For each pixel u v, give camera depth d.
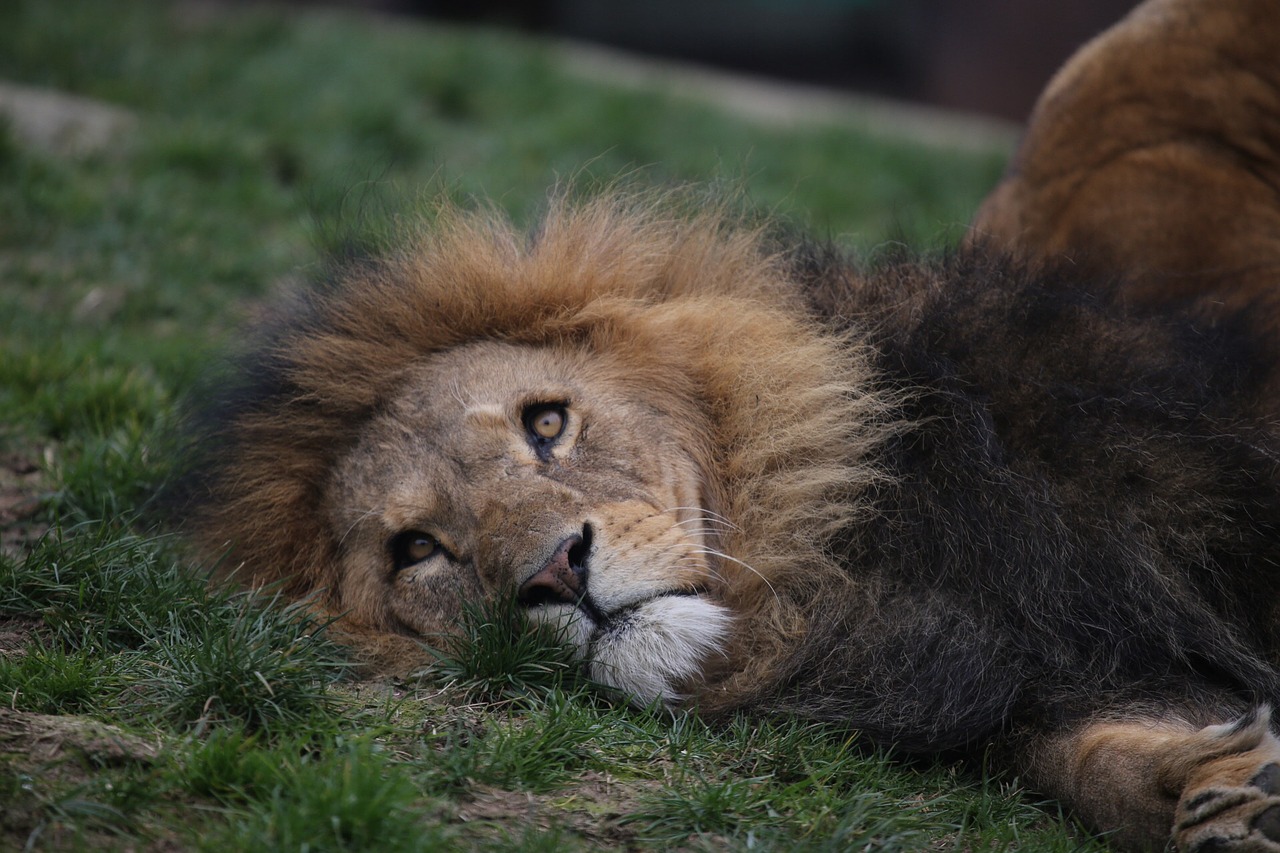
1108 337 8.96
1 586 8.62
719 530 8.85
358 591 8.98
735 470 8.98
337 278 10.12
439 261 9.65
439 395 8.98
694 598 8.23
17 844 5.89
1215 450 8.41
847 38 47.62
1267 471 8.28
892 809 7.11
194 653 7.64
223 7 32.72
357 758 6.41
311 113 22.19
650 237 10.01
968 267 9.50
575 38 47.50
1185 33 11.02
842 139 26.08
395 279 9.76
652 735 7.70
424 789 6.75
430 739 7.34
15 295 14.47
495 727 7.49
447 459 8.66
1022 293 9.13
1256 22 10.86
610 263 9.66
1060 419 8.58
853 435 8.83
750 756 7.61
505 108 25.16
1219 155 10.83
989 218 11.43
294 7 38.34
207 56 25.45
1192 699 7.77
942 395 8.77
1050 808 7.45
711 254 10.01
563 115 24.33
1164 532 8.30
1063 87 11.53
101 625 8.41
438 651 8.41
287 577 9.23
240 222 17.06
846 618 8.30
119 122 20.03
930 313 9.15
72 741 6.66
